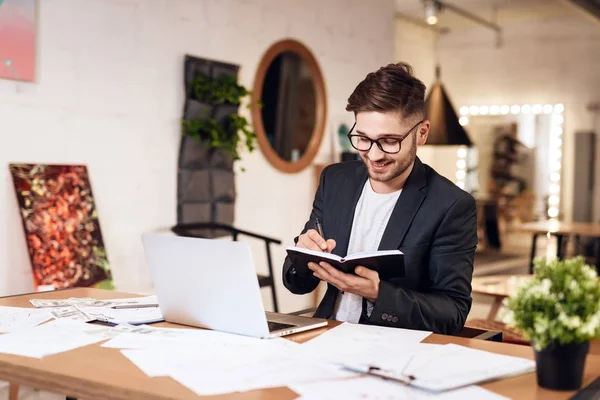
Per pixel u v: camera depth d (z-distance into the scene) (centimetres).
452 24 1031
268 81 517
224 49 477
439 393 130
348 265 183
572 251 904
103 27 392
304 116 549
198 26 455
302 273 202
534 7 920
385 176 204
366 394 129
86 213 372
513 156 1030
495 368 143
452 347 162
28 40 350
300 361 151
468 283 207
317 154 565
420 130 211
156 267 192
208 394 128
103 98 393
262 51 509
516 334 349
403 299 188
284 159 531
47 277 346
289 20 534
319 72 559
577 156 988
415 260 207
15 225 351
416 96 200
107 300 229
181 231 429
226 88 460
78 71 379
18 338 172
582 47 980
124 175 408
